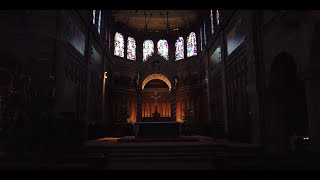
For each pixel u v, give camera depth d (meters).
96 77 24.31
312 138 10.27
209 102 27.03
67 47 15.82
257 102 14.28
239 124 18.05
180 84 33.72
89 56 21.23
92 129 22.11
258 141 13.86
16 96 14.07
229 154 7.38
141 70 29.56
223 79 21.95
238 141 17.66
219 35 23.56
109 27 30.67
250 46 15.24
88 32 21.28
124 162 11.59
